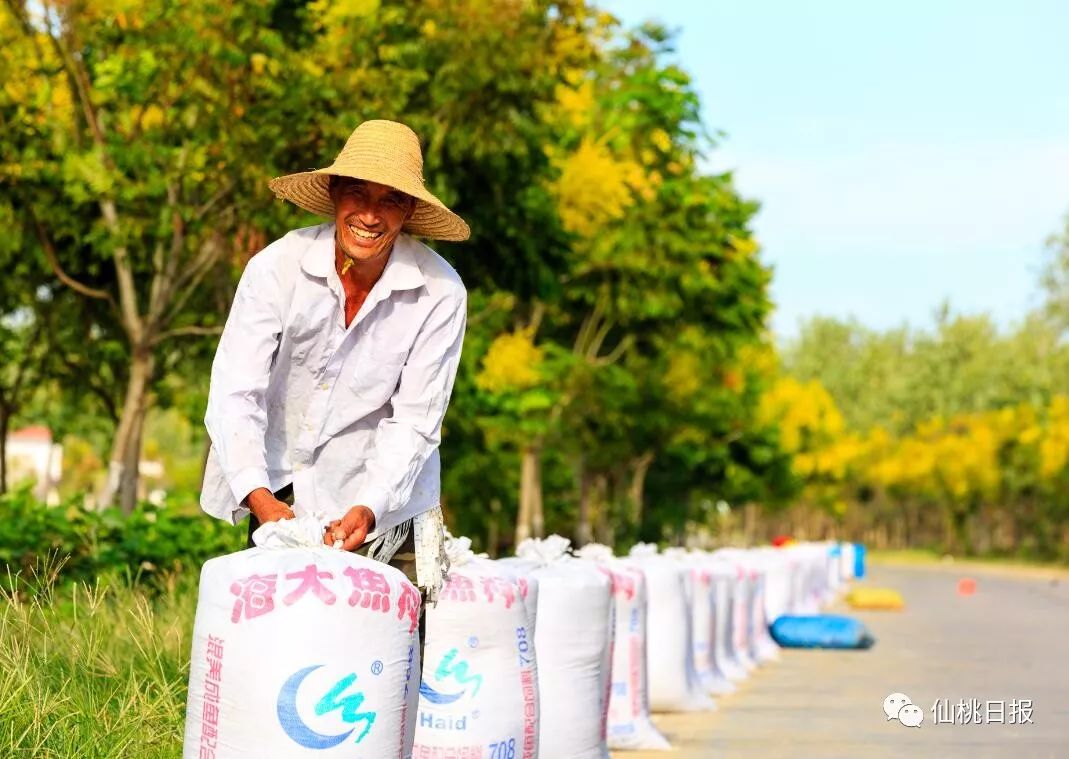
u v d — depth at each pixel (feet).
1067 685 56.24
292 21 68.18
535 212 79.97
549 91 71.92
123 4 61.05
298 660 19.15
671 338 130.62
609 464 170.09
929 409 412.36
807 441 314.14
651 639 45.42
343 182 20.98
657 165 103.60
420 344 21.47
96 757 26.48
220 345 21.15
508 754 26.53
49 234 78.18
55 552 45.78
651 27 102.37
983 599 138.41
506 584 26.86
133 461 72.33
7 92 66.54
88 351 91.56
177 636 34.76
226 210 67.46
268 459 21.57
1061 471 290.97
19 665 28.78
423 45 67.87
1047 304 298.15
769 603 86.74
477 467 139.54
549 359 116.06
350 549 20.56
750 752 38.34
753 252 118.93
